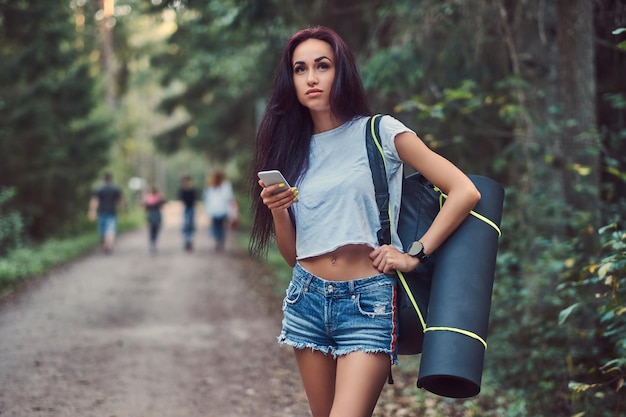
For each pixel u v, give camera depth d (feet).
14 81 49.01
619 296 12.11
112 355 22.20
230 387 18.72
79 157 63.77
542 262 19.38
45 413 15.94
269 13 28.25
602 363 16.39
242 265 49.67
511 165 23.26
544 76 22.16
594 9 19.74
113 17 96.37
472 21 21.03
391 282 8.41
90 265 48.65
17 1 43.50
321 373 8.87
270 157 9.00
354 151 8.54
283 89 8.86
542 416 15.84
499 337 19.80
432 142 20.04
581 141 18.15
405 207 8.64
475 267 8.05
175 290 37.81
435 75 23.31
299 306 8.77
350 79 8.61
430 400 17.02
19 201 58.13
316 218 8.53
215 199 60.39
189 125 84.48
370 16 25.35
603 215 18.58
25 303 31.83
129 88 115.03
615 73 20.35
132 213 115.96
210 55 49.08
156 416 16.07
